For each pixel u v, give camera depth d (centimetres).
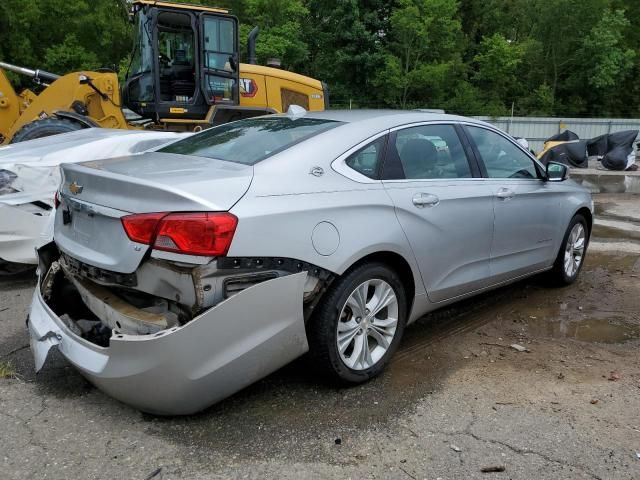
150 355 275
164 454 282
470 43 4103
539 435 304
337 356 335
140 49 1007
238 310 286
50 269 368
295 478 266
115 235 296
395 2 3497
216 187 294
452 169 422
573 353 411
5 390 342
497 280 460
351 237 330
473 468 276
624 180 1312
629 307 515
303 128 381
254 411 323
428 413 325
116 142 621
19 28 2652
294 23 3203
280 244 300
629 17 4491
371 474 270
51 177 546
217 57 1017
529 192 480
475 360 397
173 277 280
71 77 978
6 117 1037
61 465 272
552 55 4197
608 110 4209
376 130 379
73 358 303
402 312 374
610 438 302
